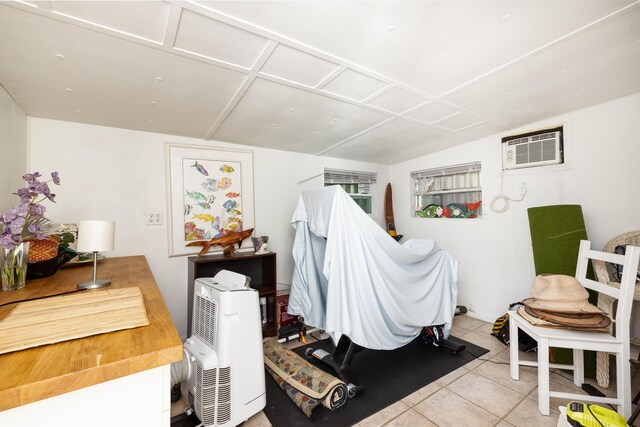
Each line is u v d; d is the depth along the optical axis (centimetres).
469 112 229
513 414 164
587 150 231
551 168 252
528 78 175
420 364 224
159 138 258
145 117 217
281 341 264
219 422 140
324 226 216
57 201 214
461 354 238
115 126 236
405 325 210
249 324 152
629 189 211
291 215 341
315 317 239
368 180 419
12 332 75
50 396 58
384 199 430
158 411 75
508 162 285
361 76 166
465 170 328
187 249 269
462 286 332
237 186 300
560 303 179
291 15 114
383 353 243
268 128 253
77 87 167
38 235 130
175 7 107
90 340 75
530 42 138
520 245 278
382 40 133
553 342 165
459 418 162
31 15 108
